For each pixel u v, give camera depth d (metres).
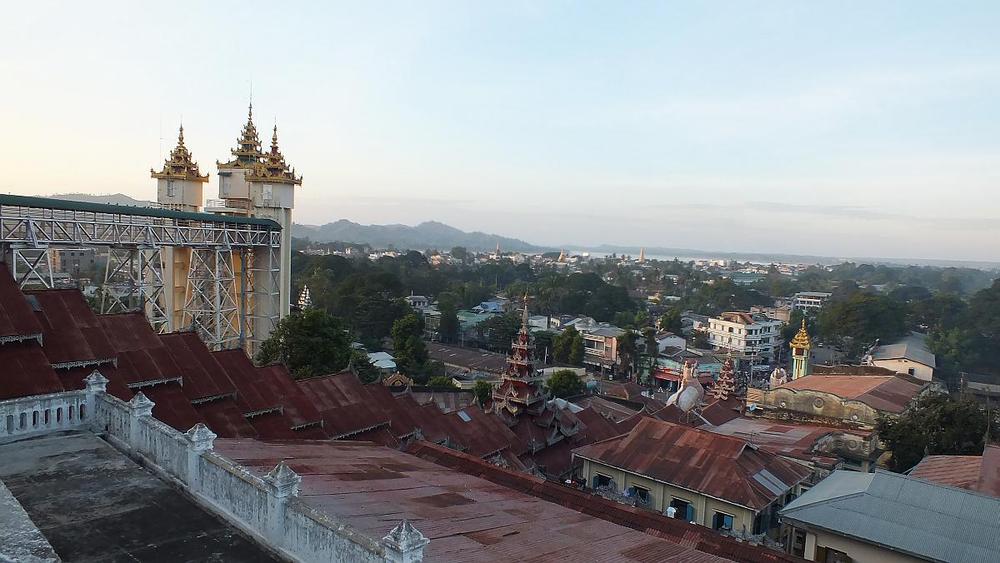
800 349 94.88
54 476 15.43
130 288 53.69
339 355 57.50
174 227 53.88
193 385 28.50
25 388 21.58
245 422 28.86
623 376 125.25
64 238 45.53
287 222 66.50
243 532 13.46
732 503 37.84
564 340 119.50
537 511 22.75
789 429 60.12
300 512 12.47
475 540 17.41
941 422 53.28
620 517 27.30
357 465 24.42
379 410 37.81
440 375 101.88
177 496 14.86
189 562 12.11
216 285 59.41
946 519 30.91
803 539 35.94
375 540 11.02
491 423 47.94
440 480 24.81
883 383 73.19
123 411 17.81
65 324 25.94
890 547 30.22
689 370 78.19
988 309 140.25
